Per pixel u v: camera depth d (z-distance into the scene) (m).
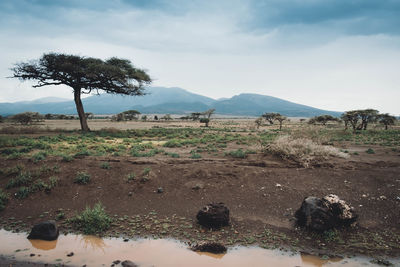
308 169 11.66
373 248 6.41
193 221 7.93
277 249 6.42
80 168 11.20
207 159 13.47
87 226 7.34
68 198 9.33
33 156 12.59
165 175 10.88
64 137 25.09
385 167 12.15
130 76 32.25
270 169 11.57
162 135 33.50
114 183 10.27
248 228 7.50
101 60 33.19
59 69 29.78
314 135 16.39
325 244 6.64
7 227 7.46
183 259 5.93
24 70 29.05
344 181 10.38
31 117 70.12
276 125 84.56
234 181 10.48
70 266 5.59
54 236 6.80
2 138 21.44
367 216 8.05
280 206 8.81
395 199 8.86
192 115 129.62
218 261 5.86
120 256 6.02
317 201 7.47
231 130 50.41
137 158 13.27
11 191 9.53
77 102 34.28
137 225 7.59
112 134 31.17
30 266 5.55
